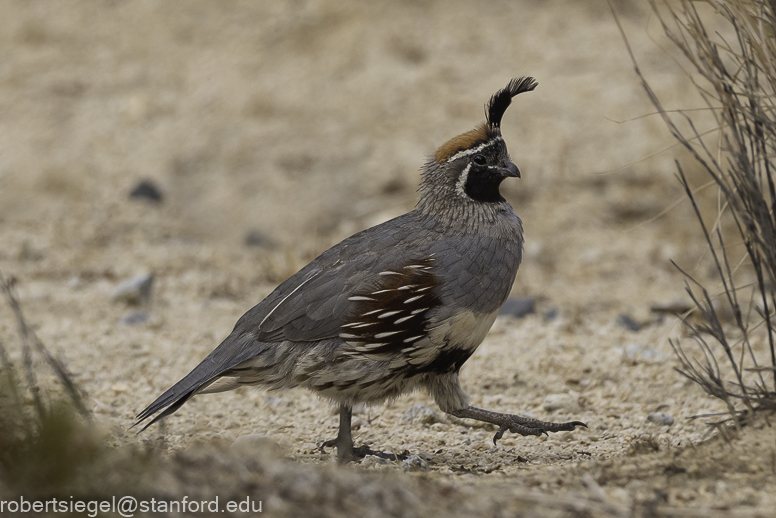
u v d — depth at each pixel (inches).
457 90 936.3
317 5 1096.2
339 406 339.6
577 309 576.4
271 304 343.3
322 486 241.8
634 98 883.4
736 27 304.7
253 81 981.2
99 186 820.6
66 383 284.8
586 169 799.1
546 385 432.1
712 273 631.8
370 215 774.5
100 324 537.0
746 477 256.7
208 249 717.3
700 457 273.6
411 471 298.5
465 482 267.6
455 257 333.7
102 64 1030.4
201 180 837.8
